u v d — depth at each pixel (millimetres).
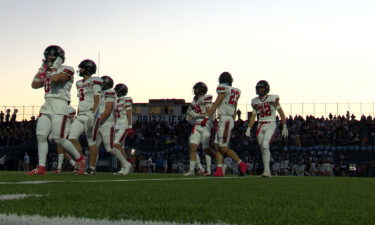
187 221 2227
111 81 11375
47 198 3273
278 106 10742
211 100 11633
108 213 2477
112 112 11039
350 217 2455
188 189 4629
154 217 2359
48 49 8172
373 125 31734
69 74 8250
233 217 2385
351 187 5574
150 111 40469
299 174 28750
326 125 32812
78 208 2668
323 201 3379
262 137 10758
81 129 10195
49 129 8547
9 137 32156
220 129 10617
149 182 6332
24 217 2250
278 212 2619
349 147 29094
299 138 31562
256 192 4305
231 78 10656
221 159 10852
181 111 39938
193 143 11570
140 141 32094
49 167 27172
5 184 5051
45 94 8461
